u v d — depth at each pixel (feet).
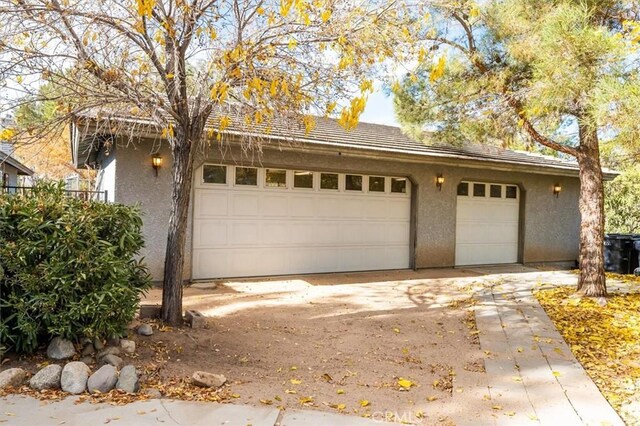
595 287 25.52
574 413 11.66
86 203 14.38
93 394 11.44
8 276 12.83
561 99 17.47
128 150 25.26
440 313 22.20
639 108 13.79
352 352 16.38
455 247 37.22
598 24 19.29
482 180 38.52
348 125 14.79
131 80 15.99
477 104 25.67
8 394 11.23
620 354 16.51
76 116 17.34
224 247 28.58
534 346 17.20
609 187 53.16
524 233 40.50
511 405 12.12
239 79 15.97
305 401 11.90
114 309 13.43
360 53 15.12
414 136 30.86
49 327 12.82
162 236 26.08
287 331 18.53
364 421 10.78
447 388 13.32
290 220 30.76
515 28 21.31
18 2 14.32
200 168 27.66
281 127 23.24
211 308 21.54
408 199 35.45
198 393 11.94
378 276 32.32
